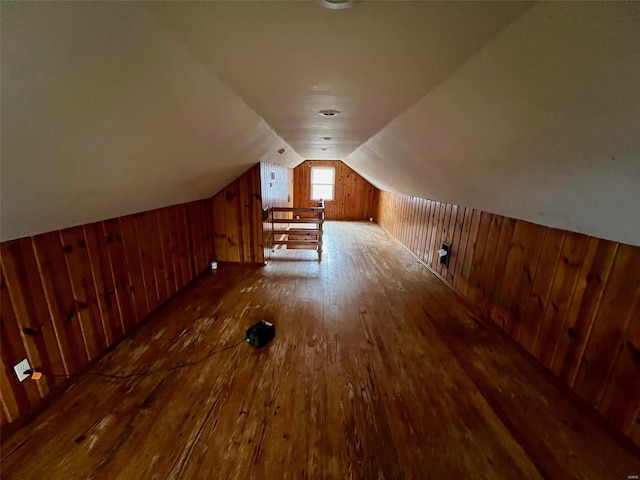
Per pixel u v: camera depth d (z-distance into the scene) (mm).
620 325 1433
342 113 1925
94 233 1919
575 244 1690
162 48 979
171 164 1985
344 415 1537
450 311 2715
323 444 1374
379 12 820
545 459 1321
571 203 1464
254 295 3016
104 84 966
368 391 1708
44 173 1178
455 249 3182
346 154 4840
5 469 1232
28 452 1308
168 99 1270
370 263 4141
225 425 1466
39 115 906
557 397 1685
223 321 2484
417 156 2500
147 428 1439
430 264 3877
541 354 1930
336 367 1912
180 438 1391
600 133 958
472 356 2051
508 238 2297
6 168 1019
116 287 2137
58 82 842
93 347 1923
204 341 2184
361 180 7543
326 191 7695
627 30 653
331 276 3600
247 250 3973
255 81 1355
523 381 1807
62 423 1458
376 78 1292
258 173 3697
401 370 1894
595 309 1562
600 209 1342
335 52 1062
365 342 2201
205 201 3672
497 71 1041
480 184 2094
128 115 1197
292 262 4137
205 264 3721
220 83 1372
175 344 2143
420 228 4273
